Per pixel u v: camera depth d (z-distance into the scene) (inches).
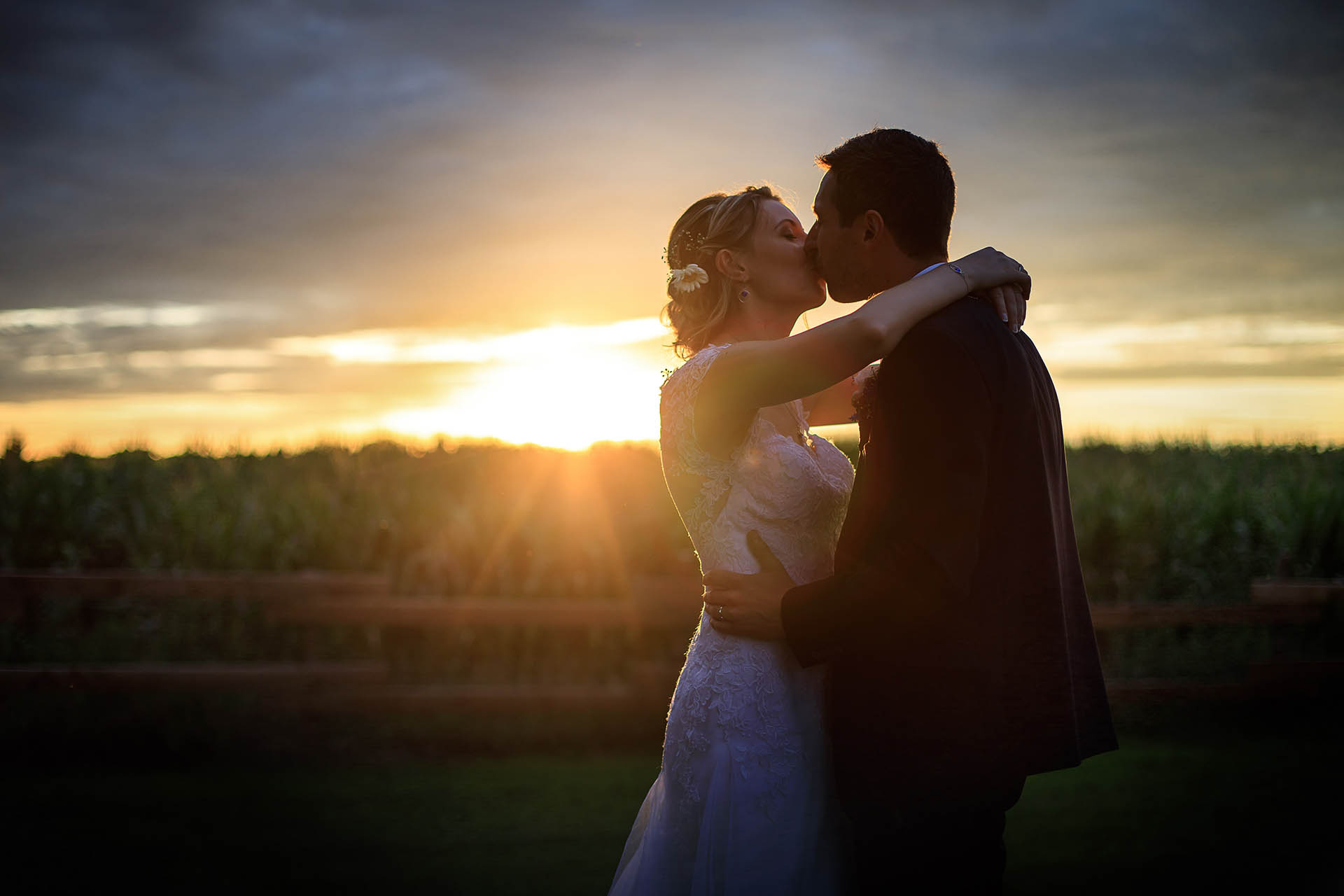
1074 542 80.2
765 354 74.2
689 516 85.0
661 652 230.7
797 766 80.0
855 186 76.8
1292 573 274.2
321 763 188.7
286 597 212.5
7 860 139.3
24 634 221.5
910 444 68.6
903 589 67.1
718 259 88.4
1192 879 133.5
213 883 131.4
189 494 283.9
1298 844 144.5
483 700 206.2
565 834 151.7
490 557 239.1
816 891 78.5
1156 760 192.1
